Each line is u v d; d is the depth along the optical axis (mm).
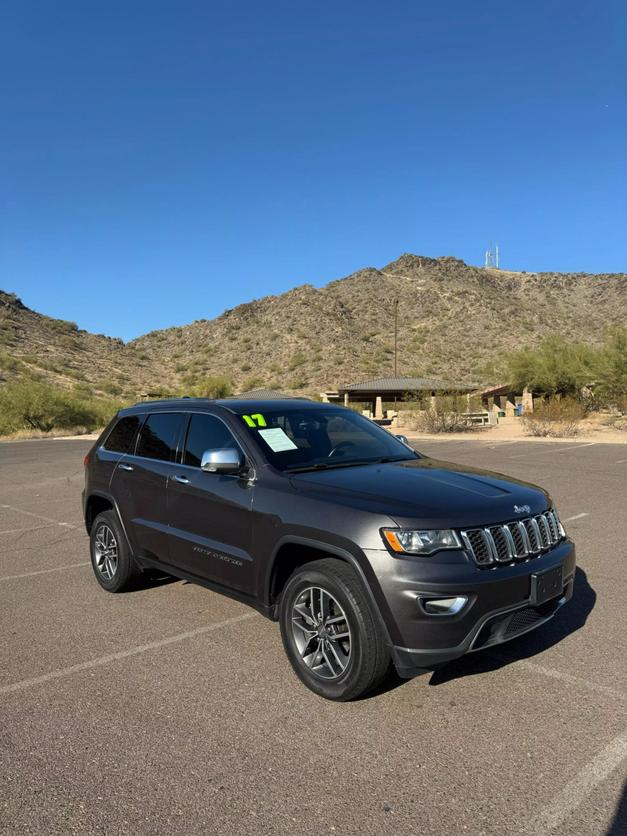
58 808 2902
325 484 4148
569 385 35438
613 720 3535
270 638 4859
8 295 100625
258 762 3219
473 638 3535
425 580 3480
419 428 27109
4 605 5754
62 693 4020
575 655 4375
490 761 3178
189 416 5324
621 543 7340
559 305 155625
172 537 5109
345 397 38875
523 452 17359
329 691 3820
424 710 3697
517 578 3693
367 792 2965
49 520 9938
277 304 129125
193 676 4219
